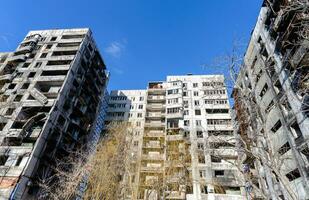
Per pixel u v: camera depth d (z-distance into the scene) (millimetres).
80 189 20531
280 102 19750
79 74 38500
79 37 41969
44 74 36281
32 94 32344
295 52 15953
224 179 30391
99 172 20906
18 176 24281
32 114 31562
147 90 49625
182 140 35094
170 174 26062
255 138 9578
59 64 37375
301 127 17141
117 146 24234
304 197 16297
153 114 46156
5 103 31375
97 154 22438
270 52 21703
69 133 32969
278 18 18031
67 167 28375
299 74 15469
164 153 34688
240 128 14547
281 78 19594
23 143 28531
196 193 30141
